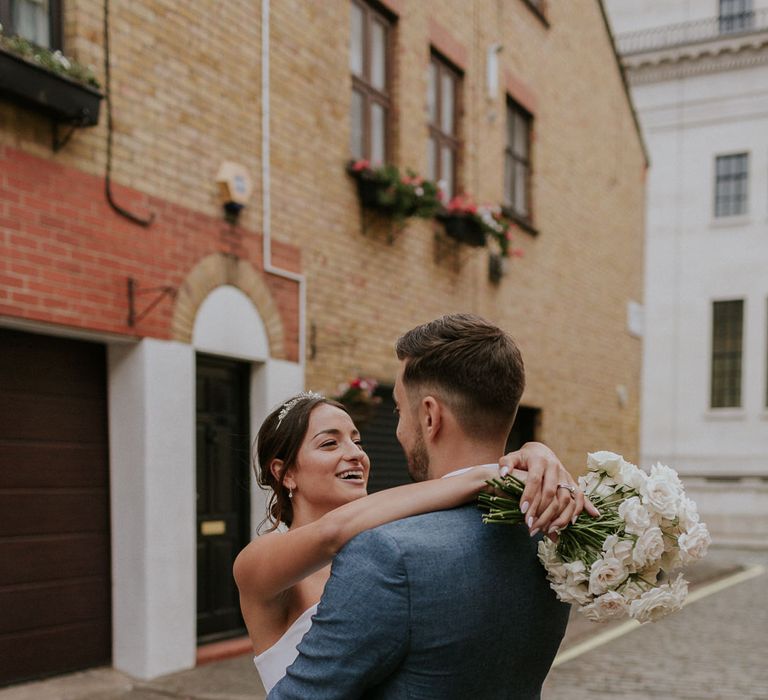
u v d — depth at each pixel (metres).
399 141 7.68
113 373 5.22
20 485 4.70
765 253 23.02
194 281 5.48
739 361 23.36
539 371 10.27
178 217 5.38
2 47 4.09
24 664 4.66
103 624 5.14
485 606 1.23
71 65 4.55
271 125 6.20
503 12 9.66
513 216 9.55
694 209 23.94
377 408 7.35
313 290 6.62
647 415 23.97
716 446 23.02
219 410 5.98
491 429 1.38
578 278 11.50
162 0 5.27
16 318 4.38
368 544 1.23
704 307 23.64
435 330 1.42
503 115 9.60
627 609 1.28
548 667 1.41
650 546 1.26
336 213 6.90
